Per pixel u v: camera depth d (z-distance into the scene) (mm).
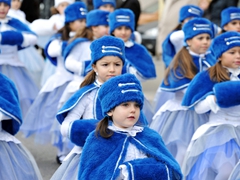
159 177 11062
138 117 11562
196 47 17875
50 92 20422
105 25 19359
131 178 10922
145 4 46656
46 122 20281
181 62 17625
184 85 17219
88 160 11391
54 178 13312
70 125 13055
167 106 17453
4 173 13984
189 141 16719
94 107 13555
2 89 14242
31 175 14578
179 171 11336
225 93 14172
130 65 18594
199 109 15055
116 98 11312
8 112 14008
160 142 11742
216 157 14320
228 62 15016
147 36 45219
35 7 31406
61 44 20391
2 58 21797
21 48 22250
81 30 19359
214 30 22406
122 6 28156
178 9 29922
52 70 26062
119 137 11555
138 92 11398
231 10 21656
